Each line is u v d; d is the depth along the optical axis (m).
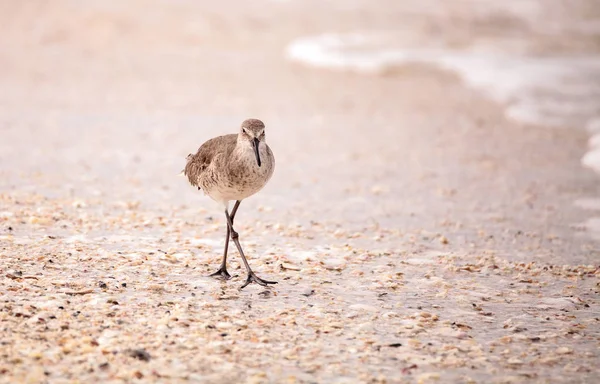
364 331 8.94
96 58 33.91
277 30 39.88
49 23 40.84
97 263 10.77
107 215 13.38
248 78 30.36
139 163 17.80
